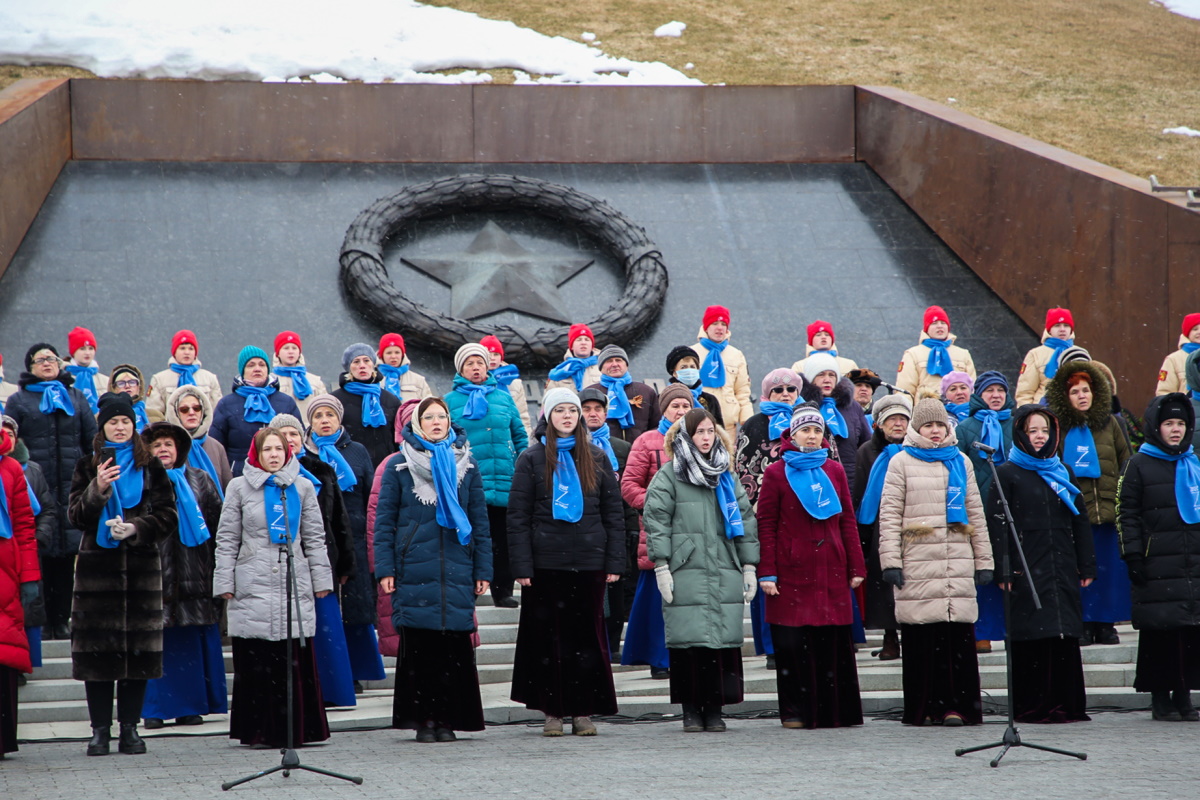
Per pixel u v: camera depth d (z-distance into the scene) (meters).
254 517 6.66
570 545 6.88
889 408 8.36
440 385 13.72
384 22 19.89
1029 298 14.65
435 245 14.95
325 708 7.46
